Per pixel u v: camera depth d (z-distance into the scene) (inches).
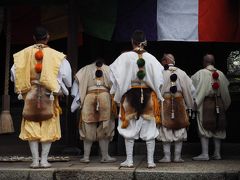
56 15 337.1
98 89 279.4
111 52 331.0
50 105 254.4
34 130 250.8
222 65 346.6
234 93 334.3
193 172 236.8
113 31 314.8
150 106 255.4
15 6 324.2
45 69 252.5
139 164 269.6
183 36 306.7
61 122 344.2
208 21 307.3
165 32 307.0
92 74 281.4
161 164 272.5
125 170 242.5
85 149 278.2
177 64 354.6
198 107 298.2
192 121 335.6
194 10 307.1
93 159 295.9
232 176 235.9
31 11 342.6
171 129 282.8
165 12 308.2
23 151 329.7
